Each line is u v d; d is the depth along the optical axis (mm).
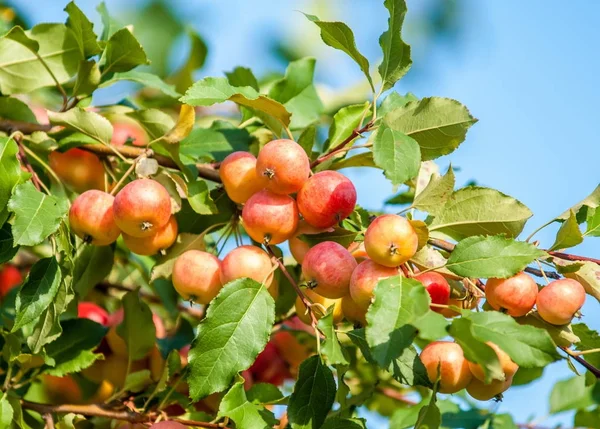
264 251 1173
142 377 1230
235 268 1158
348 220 1226
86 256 1246
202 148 1278
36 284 1157
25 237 1137
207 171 1256
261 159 1159
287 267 1252
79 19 1230
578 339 1151
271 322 1142
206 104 1158
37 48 1237
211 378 1128
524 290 1139
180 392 1238
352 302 1164
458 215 1177
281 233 1165
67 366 1224
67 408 1215
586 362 1155
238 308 1139
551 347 1071
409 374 1132
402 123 1179
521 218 1169
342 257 1145
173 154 1217
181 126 1208
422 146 1180
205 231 1220
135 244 1197
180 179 1200
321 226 1168
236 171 1193
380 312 1091
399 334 1085
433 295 1152
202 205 1207
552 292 1142
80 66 1246
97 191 1190
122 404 1229
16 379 1220
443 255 1183
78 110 1211
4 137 1171
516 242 1131
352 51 1190
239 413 1131
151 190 1172
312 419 1129
